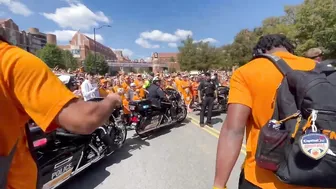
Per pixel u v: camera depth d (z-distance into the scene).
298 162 1.22
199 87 8.48
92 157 4.51
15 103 1.09
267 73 1.46
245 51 50.78
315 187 1.27
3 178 1.09
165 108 7.72
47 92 1.06
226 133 1.51
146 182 4.11
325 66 1.46
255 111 1.48
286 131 1.30
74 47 110.69
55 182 3.50
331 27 18.38
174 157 5.29
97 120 1.14
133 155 5.48
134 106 6.68
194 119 9.83
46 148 3.41
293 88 1.35
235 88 1.53
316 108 1.20
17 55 1.06
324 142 1.16
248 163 1.57
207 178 4.21
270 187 1.41
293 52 1.74
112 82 14.27
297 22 20.98
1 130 1.06
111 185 4.04
